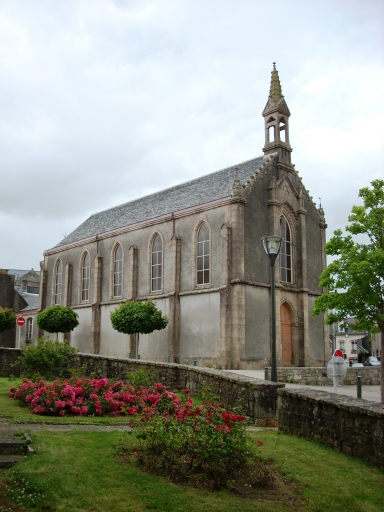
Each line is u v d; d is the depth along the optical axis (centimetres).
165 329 3919
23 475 826
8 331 6169
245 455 914
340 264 2370
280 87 4256
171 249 3962
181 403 1412
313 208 4334
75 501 752
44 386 1537
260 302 3638
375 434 995
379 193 2372
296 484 877
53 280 5519
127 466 896
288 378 2973
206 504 769
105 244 4809
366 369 3353
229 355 3425
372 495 854
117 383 1697
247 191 3697
